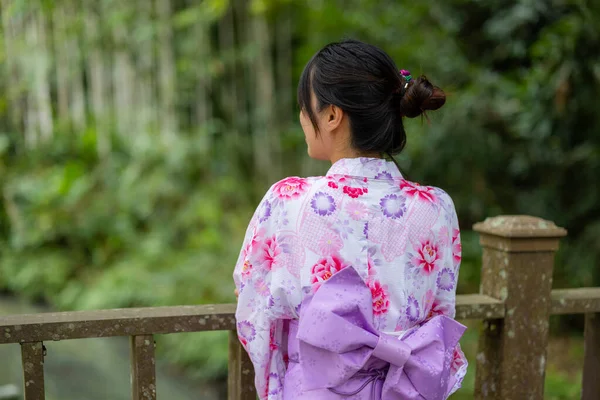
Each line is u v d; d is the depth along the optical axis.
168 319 1.13
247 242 0.94
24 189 5.98
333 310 0.82
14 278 5.60
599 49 3.17
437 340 0.89
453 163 4.18
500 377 1.42
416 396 0.85
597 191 3.95
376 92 0.90
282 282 0.89
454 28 4.73
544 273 1.41
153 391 1.16
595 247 3.87
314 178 0.93
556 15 3.72
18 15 6.15
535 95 3.59
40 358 1.08
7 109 6.46
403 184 0.94
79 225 5.83
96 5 6.40
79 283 5.39
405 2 4.84
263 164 6.88
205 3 6.08
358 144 0.92
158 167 6.18
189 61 6.61
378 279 0.89
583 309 1.45
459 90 4.32
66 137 6.44
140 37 6.23
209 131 6.64
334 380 0.84
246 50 6.71
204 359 4.09
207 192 6.15
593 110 3.49
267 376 0.96
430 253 0.94
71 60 6.46
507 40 4.21
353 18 5.10
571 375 3.53
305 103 0.94
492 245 1.43
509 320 1.40
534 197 4.32
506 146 4.33
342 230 0.89
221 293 4.75
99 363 4.28
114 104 6.75
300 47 6.64
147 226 5.97
